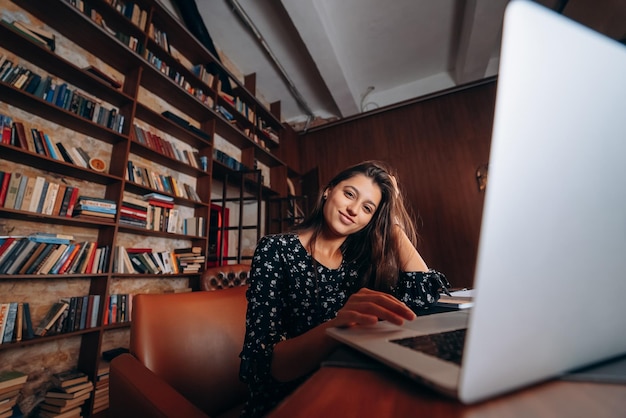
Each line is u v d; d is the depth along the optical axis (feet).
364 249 3.24
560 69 0.81
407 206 10.20
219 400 2.83
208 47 10.08
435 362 1.04
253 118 12.66
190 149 9.64
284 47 11.71
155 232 7.36
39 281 5.49
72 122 6.11
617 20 7.31
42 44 5.69
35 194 5.33
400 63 12.76
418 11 10.39
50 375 5.37
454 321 1.82
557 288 0.89
